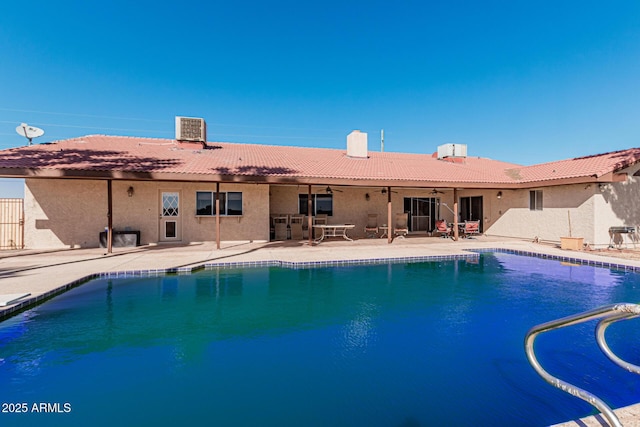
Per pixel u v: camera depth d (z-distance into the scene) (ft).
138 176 34.19
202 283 25.84
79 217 40.63
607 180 38.37
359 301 22.00
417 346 15.29
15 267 27.89
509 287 25.49
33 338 15.87
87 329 17.04
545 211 47.32
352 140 58.90
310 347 15.21
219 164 41.45
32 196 39.32
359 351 14.84
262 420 10.09
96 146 45.34
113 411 10.50
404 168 52.49
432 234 57.93
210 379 12.45
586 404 10.80
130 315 18.99
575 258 33.22
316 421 10.03
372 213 56.34
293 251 38.11
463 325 17.87
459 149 65.51
